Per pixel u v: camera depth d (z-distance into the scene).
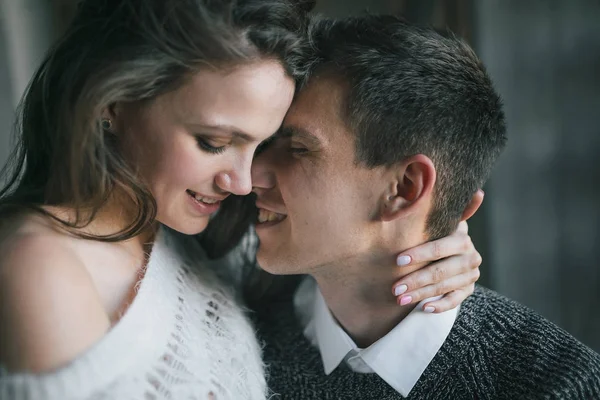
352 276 1.14
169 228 1.09
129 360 0.83
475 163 1.14
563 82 1.82
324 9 2.01
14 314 0.76
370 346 1.16
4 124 1.74
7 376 0.74
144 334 0.87
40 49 1.89
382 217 1.08
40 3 1.89
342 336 1.18
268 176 1.10
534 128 1.83
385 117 1.04
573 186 1.87
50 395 0.74
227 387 0.97
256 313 1.26
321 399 1.19
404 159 1.06
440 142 1.08
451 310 1.17
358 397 1.17
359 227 1.10
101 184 0.89
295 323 1.27
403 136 1.05
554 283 1.90
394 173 1.07
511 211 1.87
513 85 1.80
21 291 0.77
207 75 0.84
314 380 1.20
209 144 0.89
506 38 1.78
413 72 1.05
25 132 0.98
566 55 1.80
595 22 1.79
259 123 0.88
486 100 1.14
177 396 0.88
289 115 1.07
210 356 0.98
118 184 0.92
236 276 1.24
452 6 1.82
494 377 1.12
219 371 0.97
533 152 1.84
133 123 0.90
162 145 0.89
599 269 1.90
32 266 0.78
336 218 1.09
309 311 1.27
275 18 0.87
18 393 0.73
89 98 0.85
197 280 1.09
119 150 0.92
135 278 0.95
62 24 1.94
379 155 1.06
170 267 1.03
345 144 1.06
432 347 1.14
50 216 0.87
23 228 0.84
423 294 1.10
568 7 1.78
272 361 1.22
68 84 0.87
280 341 1.25
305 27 0.99
